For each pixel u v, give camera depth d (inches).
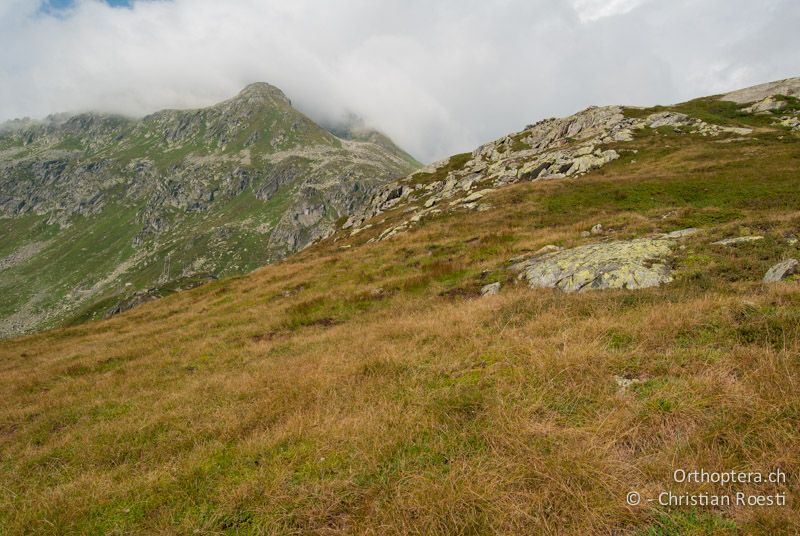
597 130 2662.4
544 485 182.4
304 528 191.3
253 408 363.6
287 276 1250.6
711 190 1254.3
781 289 361.4
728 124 2470.5
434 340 453.4
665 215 987.9
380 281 926.4
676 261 543.5
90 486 279.1
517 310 489.4
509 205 1514.5
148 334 957.2
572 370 281.9
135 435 370.6
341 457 241.8
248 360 594.2
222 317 937.5
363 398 326.3
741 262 496.4
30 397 582.2
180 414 401.1
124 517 233.5
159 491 252.5
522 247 916.0
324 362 452.8
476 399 273.1
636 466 185.2
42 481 316.2
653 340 312.8
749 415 198.5
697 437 193.0
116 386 571.2
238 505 216.2
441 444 232.5
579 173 1867.6
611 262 569.9
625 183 1486.2
